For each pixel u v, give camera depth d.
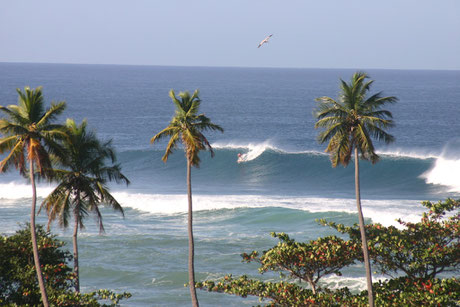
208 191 96.69
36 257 34.31
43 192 84.94
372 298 33.25
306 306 33.91
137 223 68.94
